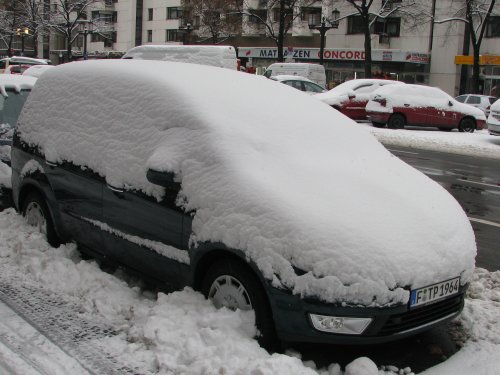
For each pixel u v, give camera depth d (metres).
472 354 4.16
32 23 55.78
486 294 5.29
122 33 73.81
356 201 3.98
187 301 4.20
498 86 44.50
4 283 4.89
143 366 3.69
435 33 49.09
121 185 4.68
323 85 33.97
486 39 47.56
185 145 4.36
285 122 4.73
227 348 3.67
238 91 4.92
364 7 35.66
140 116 4.75
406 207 4.11
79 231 5.23
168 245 4.38
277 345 3.88
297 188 3.99
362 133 5.28
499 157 17.05
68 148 5.24
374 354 4.12
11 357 3.72
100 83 5.21
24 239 5.58
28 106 5.88
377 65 51.69
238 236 3.86
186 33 52.91
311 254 3.62
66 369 3.62
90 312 4.42
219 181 4.09
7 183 6.66
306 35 55.06
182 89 4.66
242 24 52.72
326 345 4.15
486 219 8.98
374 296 3.59
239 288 3.96
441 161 15.53
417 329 3.86
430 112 22.61
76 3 52.06
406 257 3.74
